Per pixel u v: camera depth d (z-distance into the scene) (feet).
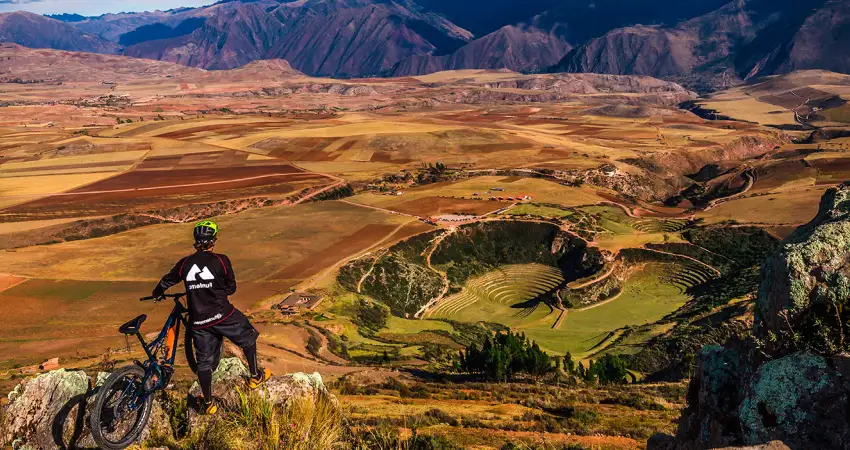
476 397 115.14
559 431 68.18
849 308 18.39
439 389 129.90
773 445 16.34
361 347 276.00
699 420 22.80
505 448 48.32
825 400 17.20
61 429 22.52
